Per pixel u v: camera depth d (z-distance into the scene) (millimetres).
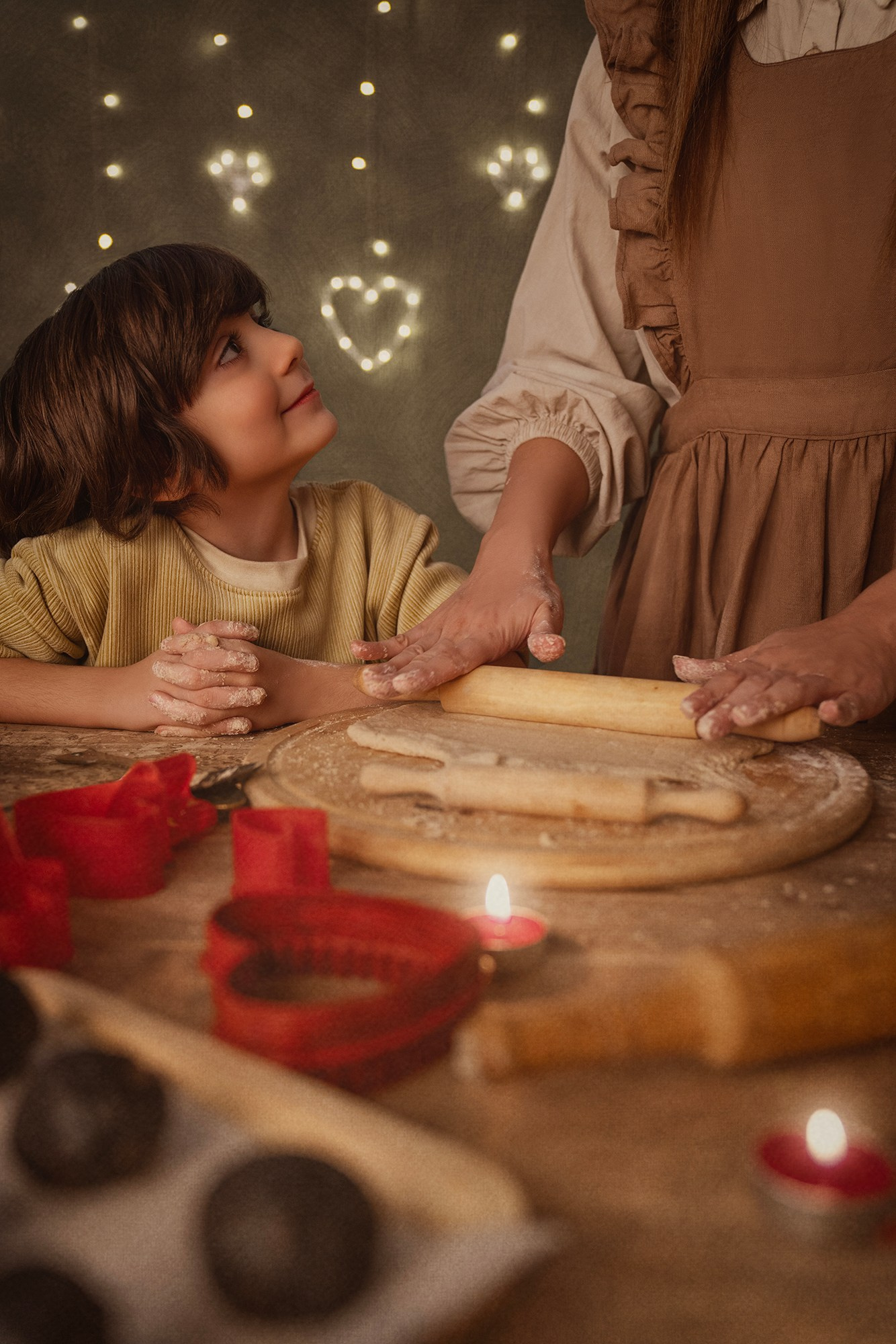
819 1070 376
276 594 1182
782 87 1082
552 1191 311
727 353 1190
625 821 620
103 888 551
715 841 590
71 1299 238
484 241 3000
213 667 930
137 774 633
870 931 394
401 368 3057
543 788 623
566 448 1247
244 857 534
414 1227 276
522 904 540
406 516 1379
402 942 427
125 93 2920
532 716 868
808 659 832
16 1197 291
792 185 1098
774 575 1200
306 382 1147
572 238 1283
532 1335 256
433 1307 241
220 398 1074
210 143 2947
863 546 1158
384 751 791
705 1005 367
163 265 1085
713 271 1158
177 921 521
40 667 1051
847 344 1128
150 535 1149
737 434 1197
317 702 1021
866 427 1136
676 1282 275
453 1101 356
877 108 1049
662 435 1320
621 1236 292
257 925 436
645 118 1166
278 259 3004
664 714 818
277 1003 366
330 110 2941
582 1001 376
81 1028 366
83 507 1166
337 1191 260
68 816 560
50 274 3000
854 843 641
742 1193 311
